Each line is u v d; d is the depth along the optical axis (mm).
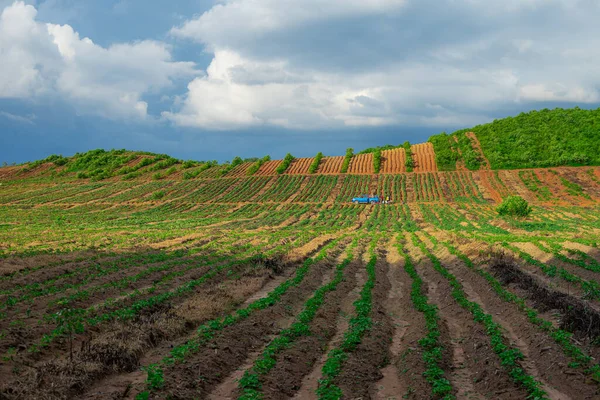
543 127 113875
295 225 69000
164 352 15742
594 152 100438
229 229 63594
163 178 119000
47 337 15602
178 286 26141
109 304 20812
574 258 34250
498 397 12281
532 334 16891
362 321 18250
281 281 28922
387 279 29750
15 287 24953
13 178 133125
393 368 14922
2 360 13641
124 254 37469
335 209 85375
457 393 12750
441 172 102875
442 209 80312
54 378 12328
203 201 96812
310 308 20609
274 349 15086
